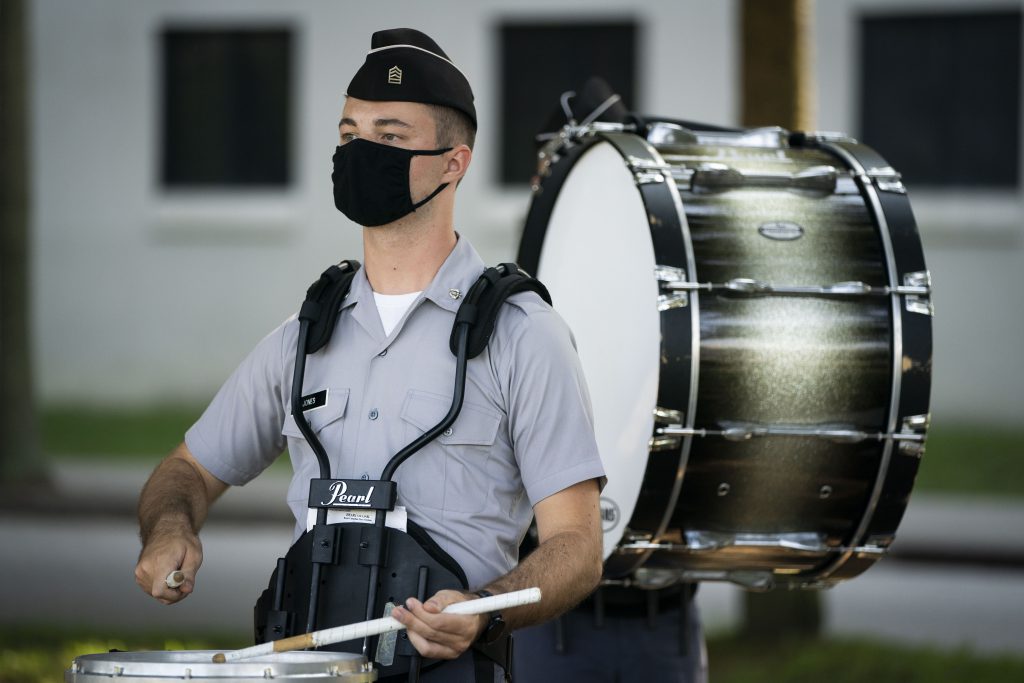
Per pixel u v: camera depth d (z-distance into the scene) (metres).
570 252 10.52
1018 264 40.22
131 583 24.23
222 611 21.94
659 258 8.89
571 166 10.64
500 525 7.09
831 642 18.88
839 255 9.12
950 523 30.58
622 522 9.20
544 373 7.00
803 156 9.88
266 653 6.10
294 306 43.59
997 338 40.31
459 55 42.16
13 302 32.69
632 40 41.78
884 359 8.98
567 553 6.79
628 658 10.41
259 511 30.86
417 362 7.09
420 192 7.09
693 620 10.72
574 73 41.94
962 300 40.44
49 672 15.81
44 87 44.09
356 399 7.13
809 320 8.94
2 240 32.50
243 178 44.00
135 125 44.00
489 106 42.03
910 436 8.94
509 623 6.56
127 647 17.75
